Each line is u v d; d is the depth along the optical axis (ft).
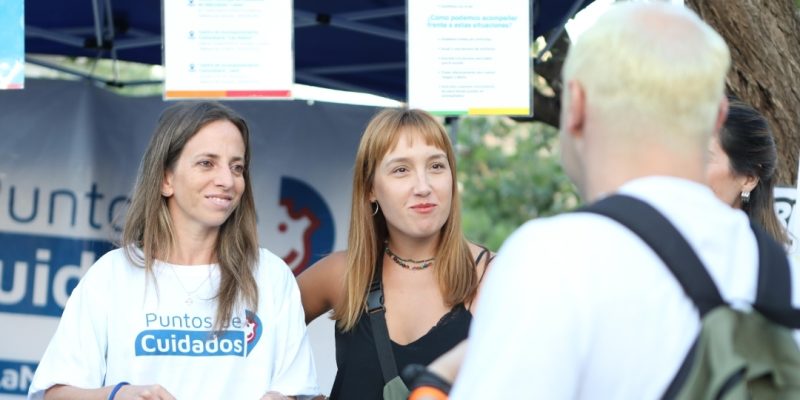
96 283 8.67
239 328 8.68
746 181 8.30
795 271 4.34
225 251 8.88
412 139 8.93
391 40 15.51
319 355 15.16
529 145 33.17
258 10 9.25
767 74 10.86
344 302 8.98
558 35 14.19
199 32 9.25
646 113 4.15
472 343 4.07
